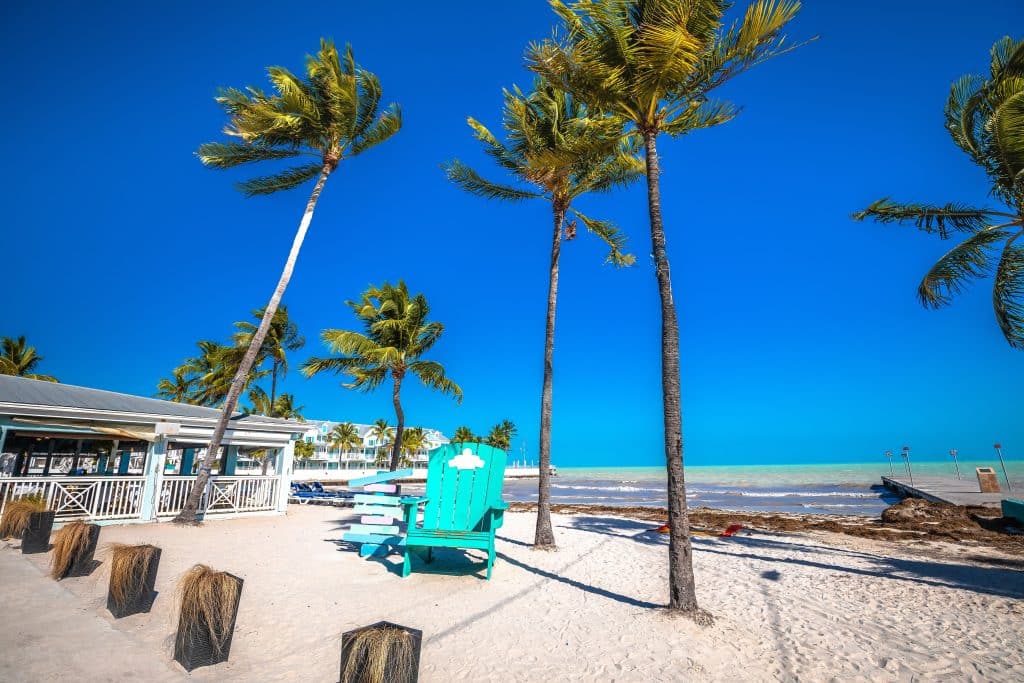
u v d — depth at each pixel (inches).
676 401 215.2
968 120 363.6
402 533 302.4
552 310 395.9
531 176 288.2
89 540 225.9
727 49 233.9
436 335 834.8
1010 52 327.6
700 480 2866.6
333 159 531.5
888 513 609.3
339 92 500.7
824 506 1043.3
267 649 156.9
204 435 495.5
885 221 406.9
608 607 214.4
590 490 1859.0
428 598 219.3
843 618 207.9
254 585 233.0
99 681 125.7
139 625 166.2
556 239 406.3
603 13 223.6
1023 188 342.6
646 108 242.4
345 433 3206.2
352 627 179.3
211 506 500.4
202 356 1396.4
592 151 268.4
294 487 779.4
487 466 296.8
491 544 255.3
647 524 546.9
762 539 443.5
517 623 190.7
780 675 150.3
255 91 480.7
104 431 422.3
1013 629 194.5
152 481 451.5
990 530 508.4
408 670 114.0
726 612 214.7
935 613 216.1
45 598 187.2
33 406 392.8
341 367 796.6
